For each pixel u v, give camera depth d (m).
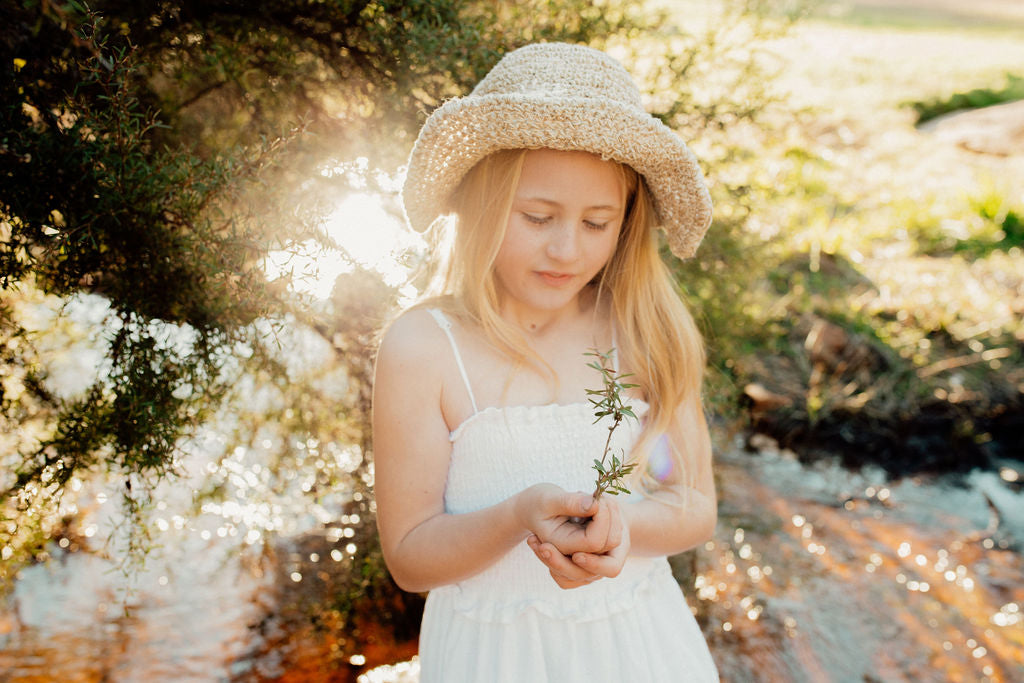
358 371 2.05
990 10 16.42
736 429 3.39
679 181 1.35
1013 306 4.57
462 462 1.34
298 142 1.75
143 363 1.51
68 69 1.53
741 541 2.96
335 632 2.34
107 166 1.42
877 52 9.84
